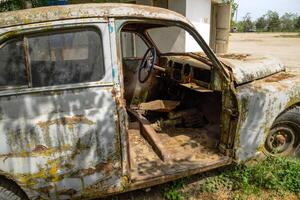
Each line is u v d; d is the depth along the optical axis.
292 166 3.42
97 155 2.48
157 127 3.78
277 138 3.54
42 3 7.63
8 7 7.14
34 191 2.41
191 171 2.90
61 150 2.38
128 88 4.21
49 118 2.32
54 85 2.35
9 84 2.28
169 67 4.02
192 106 4.14
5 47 2.25
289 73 3.68
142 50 5.02
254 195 3.15
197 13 9.04
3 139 2.26
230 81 2.98
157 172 2.80
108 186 2.58
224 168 3.53
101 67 2.43
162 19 2.62
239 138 3.06
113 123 2.46
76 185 2.49
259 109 3.07
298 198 3.11
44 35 2.32
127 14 2.46
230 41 31.61
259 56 3.85
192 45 8.20
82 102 2.38
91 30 2.39
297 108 3.42
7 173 2.31
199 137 3.60
